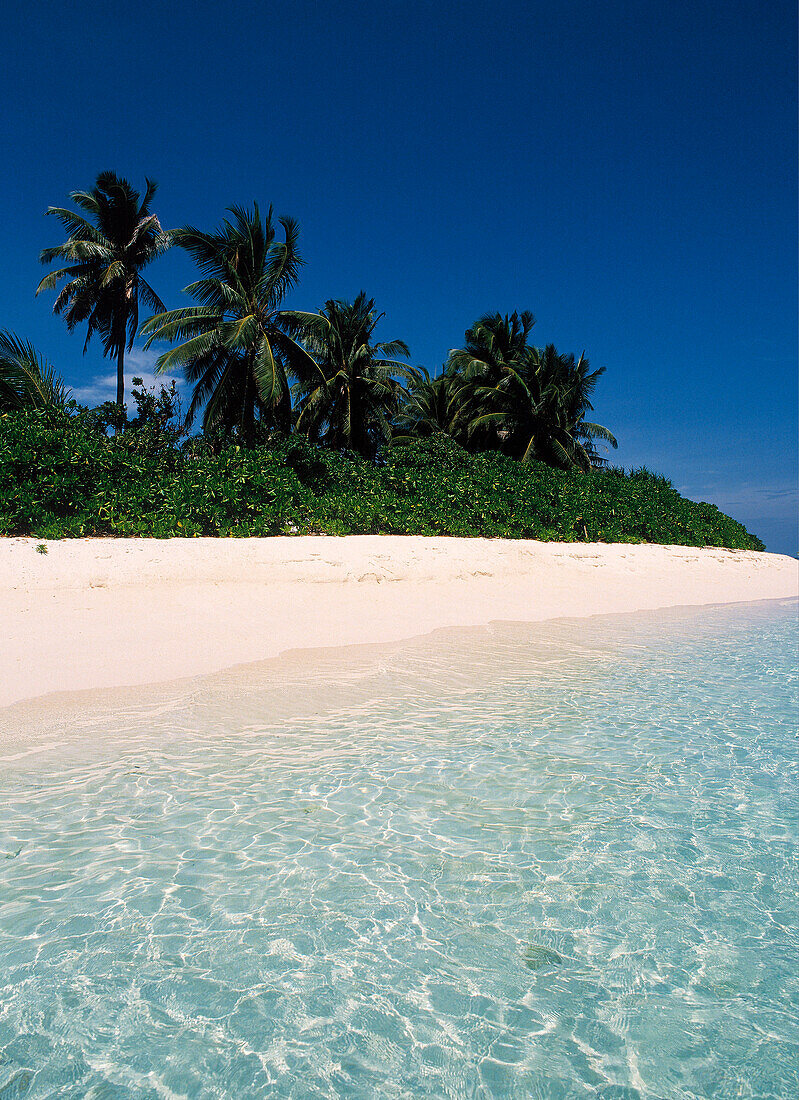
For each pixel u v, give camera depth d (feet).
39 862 11.28
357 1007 8.45
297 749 16.37
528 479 61.31
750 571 60.08
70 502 36.01
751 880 11.32
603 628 33.83
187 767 15.07
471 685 22.36
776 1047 7.98
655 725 18.83
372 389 96.12
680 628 35.01
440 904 10.53
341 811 13.37
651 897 10.83
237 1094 7.16
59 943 9.36
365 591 34.63
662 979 9.04
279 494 41.83
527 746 17.04
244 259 75.82
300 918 10.10
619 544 57.06
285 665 23.38
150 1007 8.33
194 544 34.14
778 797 14.40
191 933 9.68
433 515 48.65
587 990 8.82
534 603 38.06
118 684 20.22
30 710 17.79
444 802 13.89
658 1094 7.31
